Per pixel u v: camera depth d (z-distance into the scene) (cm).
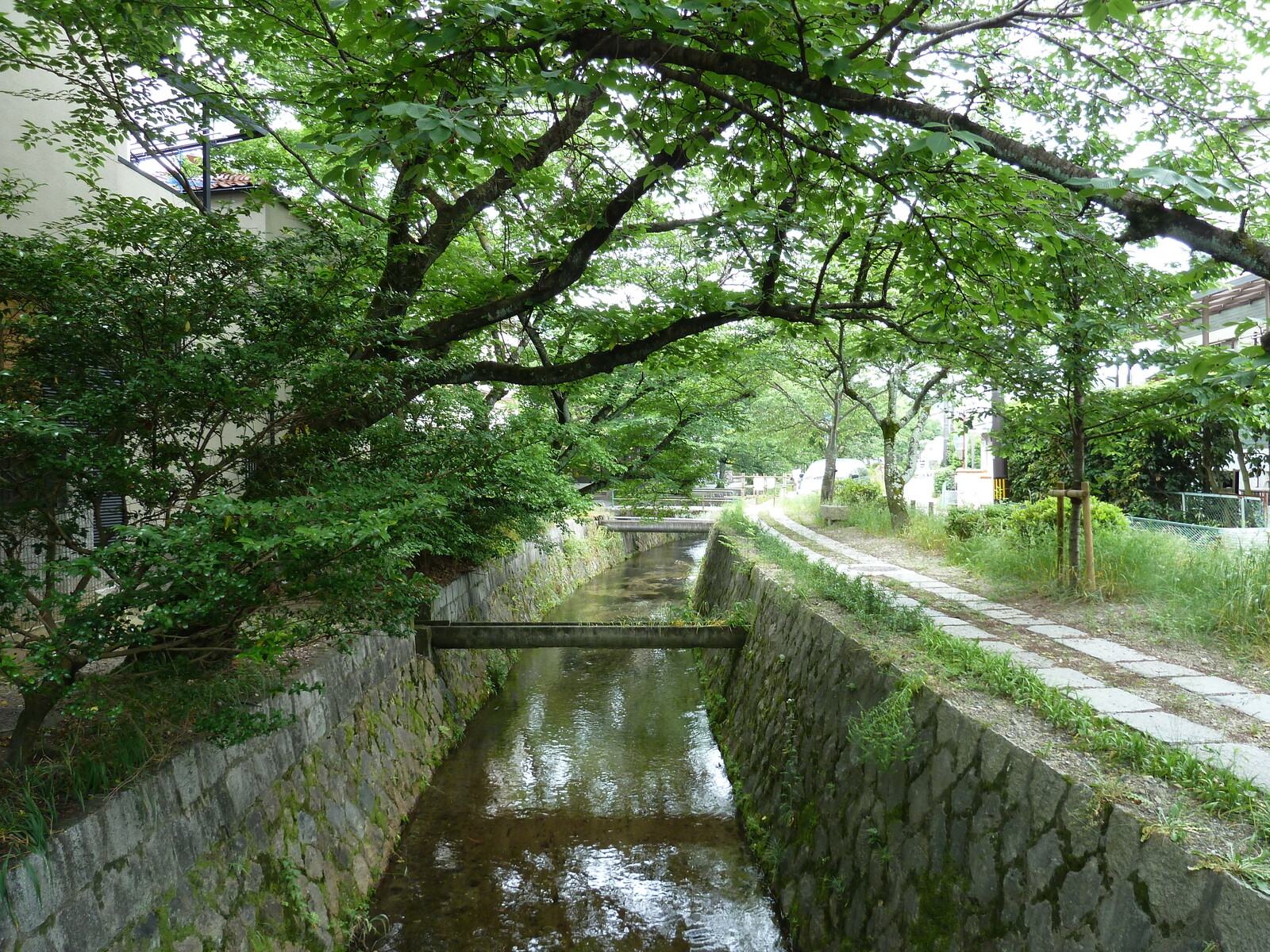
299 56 591
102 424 359
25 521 368
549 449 1015
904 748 455
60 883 309
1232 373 282
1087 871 305
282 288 421
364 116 337
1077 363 686
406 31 314
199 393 375
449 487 527
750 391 1423
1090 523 759
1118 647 568
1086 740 367
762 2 300
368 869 604
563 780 823
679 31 328
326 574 366
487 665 1167
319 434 465
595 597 1866
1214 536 888
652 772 845
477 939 548
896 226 532
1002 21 360
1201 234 295
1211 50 576
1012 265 475
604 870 640
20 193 736
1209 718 402
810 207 477
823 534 1512
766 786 699
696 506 2652
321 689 416
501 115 423
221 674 422
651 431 1355
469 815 738
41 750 380
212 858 423
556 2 336
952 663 505
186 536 300
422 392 620
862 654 572
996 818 367
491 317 624
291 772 538
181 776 401
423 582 418
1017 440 844
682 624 972
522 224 700
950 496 1894
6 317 377
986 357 722
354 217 654
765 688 807
